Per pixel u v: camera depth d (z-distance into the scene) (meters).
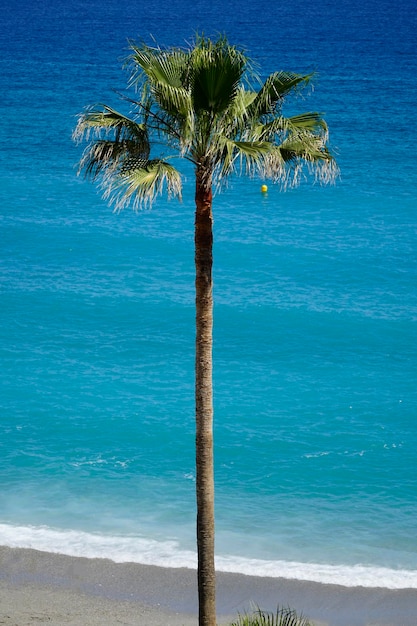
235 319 63.31
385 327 62.12
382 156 108.12
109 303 66.81
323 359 57.31
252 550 36.69
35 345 59.47
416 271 72.62
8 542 37.06
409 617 31.95
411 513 39.88
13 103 142.62
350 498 41.28
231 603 32.94
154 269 74.00
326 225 83.75
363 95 149.88
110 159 23.00
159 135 23.05
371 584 34.03
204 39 22.20
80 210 88.81
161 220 85.75
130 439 47.12
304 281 70.62
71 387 53.22
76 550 36.53
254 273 72.06
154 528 38.56
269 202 90.25
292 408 50.53
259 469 44.00
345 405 50.88
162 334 61.66
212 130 22.11
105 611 32.22
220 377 54.56
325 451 45.69
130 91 154.00
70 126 125.12
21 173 101.62
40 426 48.38
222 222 84.25
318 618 32.00
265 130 23.19
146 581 34.34
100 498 41.19
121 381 54.16
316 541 37.50
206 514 25.16
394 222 84.62
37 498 41.09
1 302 66.81
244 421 48.91
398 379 54.34
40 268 74.25
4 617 31.47
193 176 100.12
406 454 45.34
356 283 70.31
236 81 21.62
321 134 23.52
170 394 52.50
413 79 167.75
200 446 24.69
